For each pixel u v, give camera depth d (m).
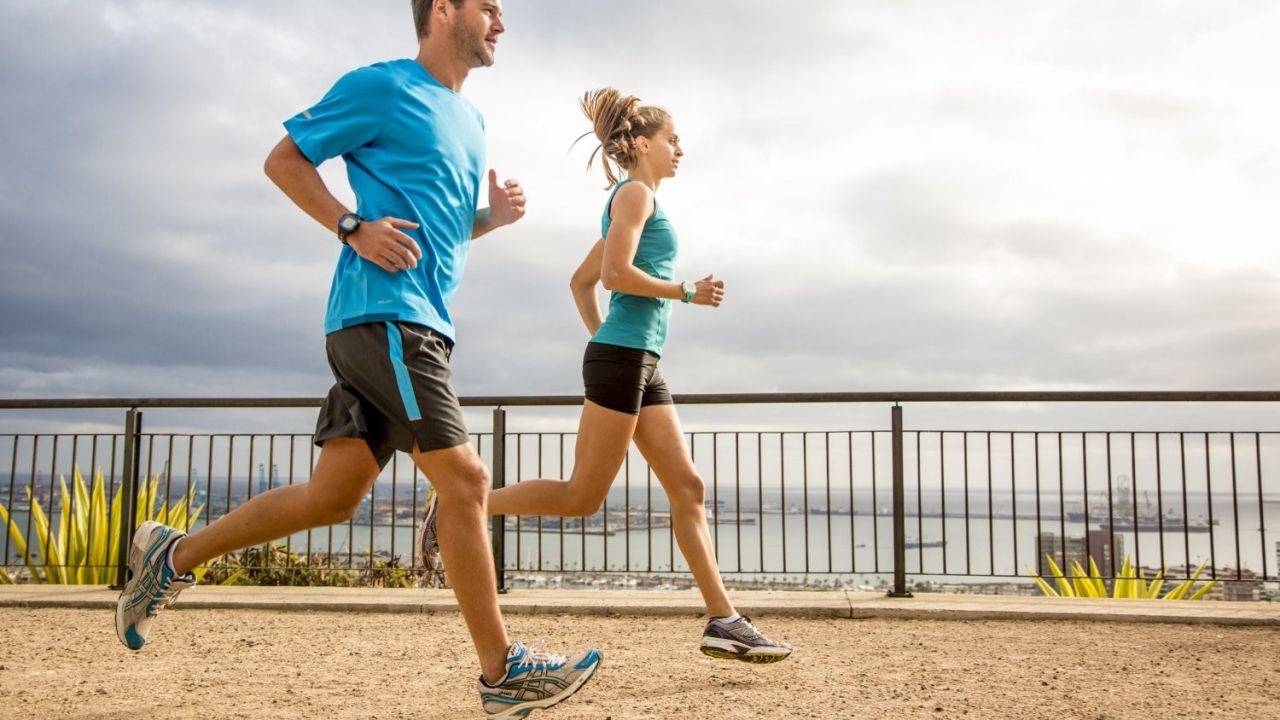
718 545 5.74
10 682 3.31
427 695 3.12
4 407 6.06
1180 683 3.33
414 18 2.59
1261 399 5.22
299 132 2.33
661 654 3.90
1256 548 5.24
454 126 2.48
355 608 5.20
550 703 2.31
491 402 5.79
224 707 2.92
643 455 3.32
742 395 5.63
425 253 2.37
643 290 3.11
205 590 5.66
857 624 4.73
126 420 5.97
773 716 2.81
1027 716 2.82
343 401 2.37
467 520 2.29
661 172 3.38
